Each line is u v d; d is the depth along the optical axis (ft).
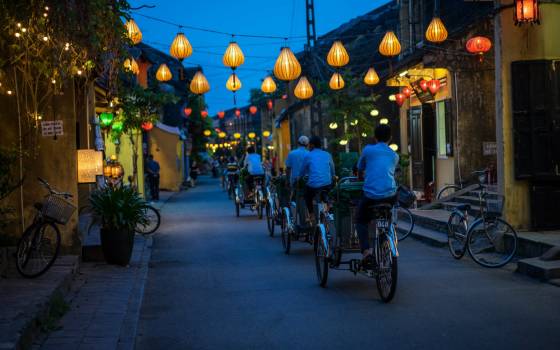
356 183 28.12
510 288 26.35
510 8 35.78
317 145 34.91
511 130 36.27
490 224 33.14
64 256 33.32
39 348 18.88
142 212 35.70
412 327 20.58
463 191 52.11
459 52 53.26
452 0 68.74
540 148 35.91
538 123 35.91
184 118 159.33
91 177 35.70
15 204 33.63
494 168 52.80
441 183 60.18
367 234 25.62
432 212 49.78
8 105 33.35
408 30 78.13
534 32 35.99
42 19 29.32
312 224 35.24
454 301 24.13
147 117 56.85
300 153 38.42
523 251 33.30
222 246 42.83
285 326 21.35
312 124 90.79
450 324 20.81
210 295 27.04
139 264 35.37
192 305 25.22
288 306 24.31
